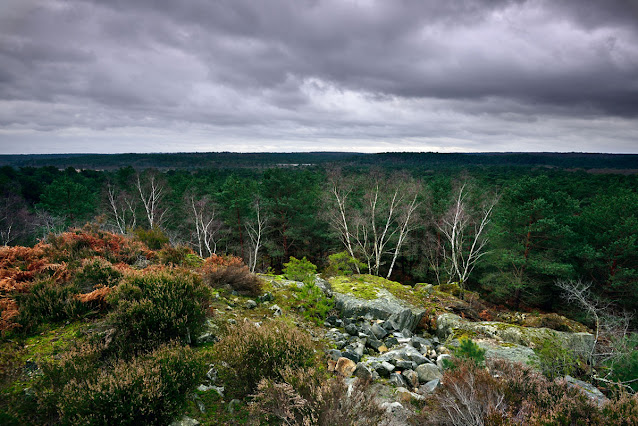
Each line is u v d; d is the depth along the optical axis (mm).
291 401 3697
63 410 3070
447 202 33750
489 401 3775
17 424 3047
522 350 7441
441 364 6184
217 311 6875
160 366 3689
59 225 32781
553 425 3393
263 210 34344
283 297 9148
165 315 4891
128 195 41000
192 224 37406
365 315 9305
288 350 4406
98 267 6664
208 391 4168
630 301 19969
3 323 4691
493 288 25984
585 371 6867
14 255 6992
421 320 10547
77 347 4355
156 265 8039
